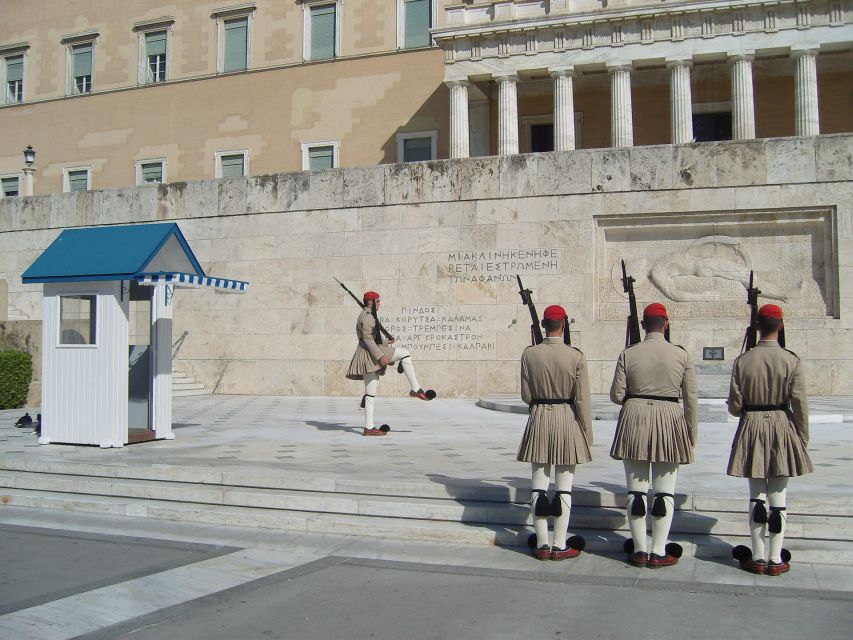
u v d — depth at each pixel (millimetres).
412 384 13805
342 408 19844
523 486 8859
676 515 8094
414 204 23047
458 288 22594
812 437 13312
